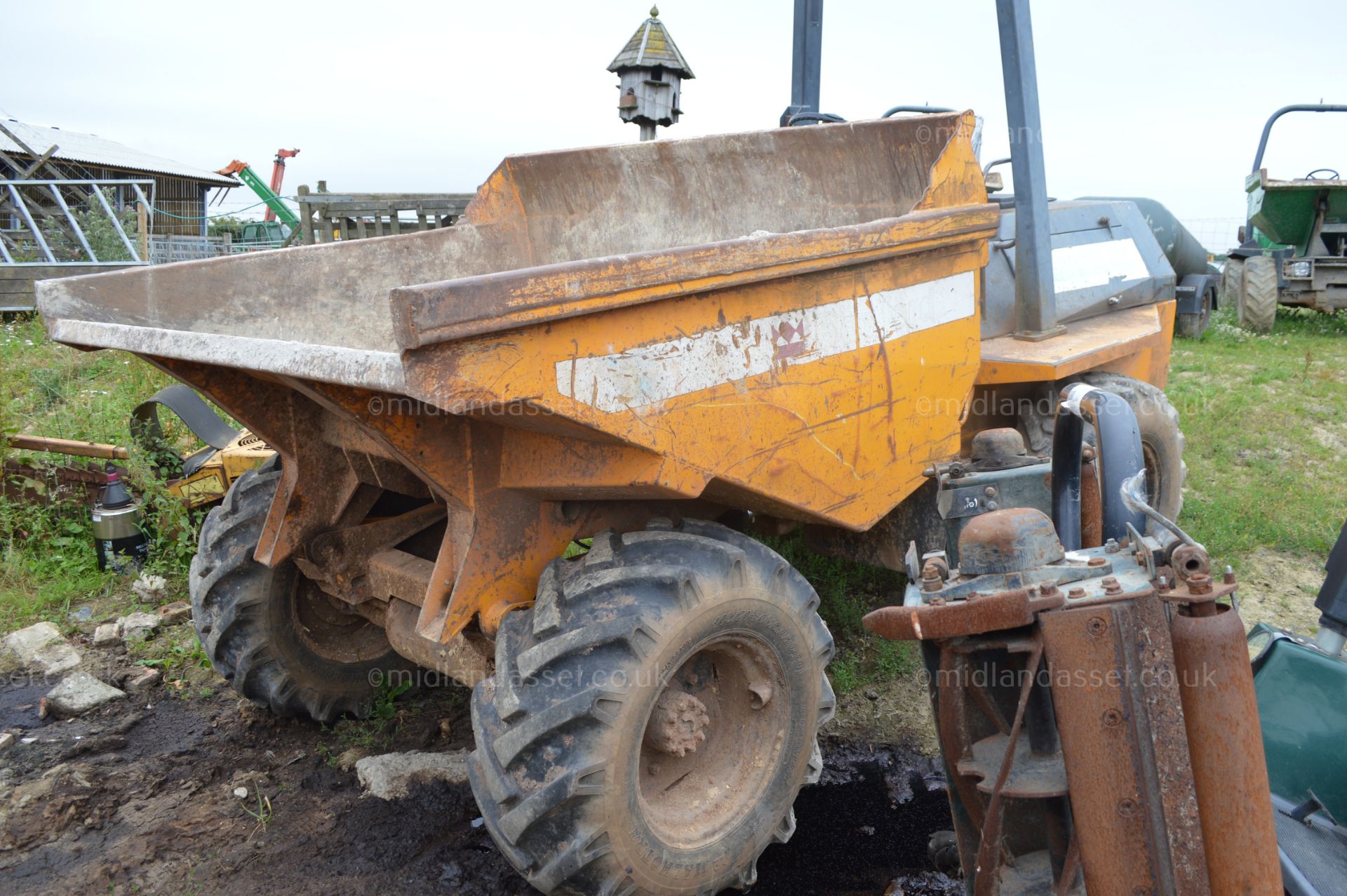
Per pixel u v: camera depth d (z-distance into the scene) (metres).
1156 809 1.47
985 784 1.68
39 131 27.73
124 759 3.36
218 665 3.34
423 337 1.72
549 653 2.18
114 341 2.52
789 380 2.55
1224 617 1.43
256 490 3.35
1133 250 4.98
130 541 4.84
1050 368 3.67
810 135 3.80
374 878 2.74
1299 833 1.96
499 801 2.16
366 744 3.46
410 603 2.94
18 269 11.00
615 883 2.22
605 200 4.13
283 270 3.28
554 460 2.34
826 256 2.56
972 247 3.18
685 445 2.28
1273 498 5.56
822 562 4.66
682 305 2.24
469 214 3.84
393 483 2.89
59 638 4.20
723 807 2.53
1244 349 10.51
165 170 29.80
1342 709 2.31
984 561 1.65
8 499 4.97
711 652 2.55
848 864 2.82
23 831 2.93
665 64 8.63
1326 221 11.93
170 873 2.76
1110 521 1.84
